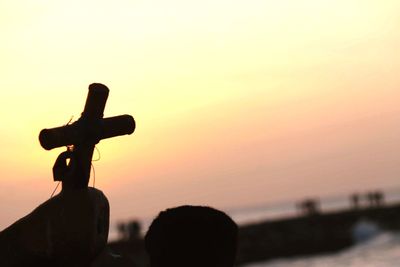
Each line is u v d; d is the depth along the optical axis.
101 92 2.66
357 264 35.81
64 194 2.68
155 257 2.27
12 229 2.64
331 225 53.28
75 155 2.66
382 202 59.41
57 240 2.62
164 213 2.32
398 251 39.28
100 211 2.74
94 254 2.71
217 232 2.27
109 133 2.68
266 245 50.31
